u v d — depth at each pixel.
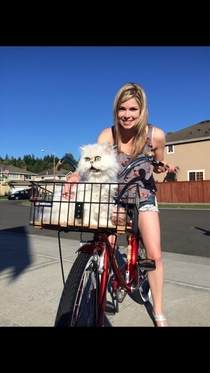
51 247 5.41
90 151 1.76
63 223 1.63
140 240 2.46
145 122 2.10
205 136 25.19
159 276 2.22
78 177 1.87
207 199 22.66
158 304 2.29
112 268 2.02
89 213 1.57
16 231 7.94
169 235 7.30
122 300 2.68
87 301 1.76
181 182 23.83
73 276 1.60
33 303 2.84
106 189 1.67
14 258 4.54
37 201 1.69
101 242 1.87
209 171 25.14
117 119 2.13
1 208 19.91
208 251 5.33
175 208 19.19
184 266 4.12
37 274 3.72
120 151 2.16
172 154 27.66
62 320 1.50
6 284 3.37
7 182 55.25
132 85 2.07
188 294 3.03
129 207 1.60
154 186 2.18
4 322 2.45
